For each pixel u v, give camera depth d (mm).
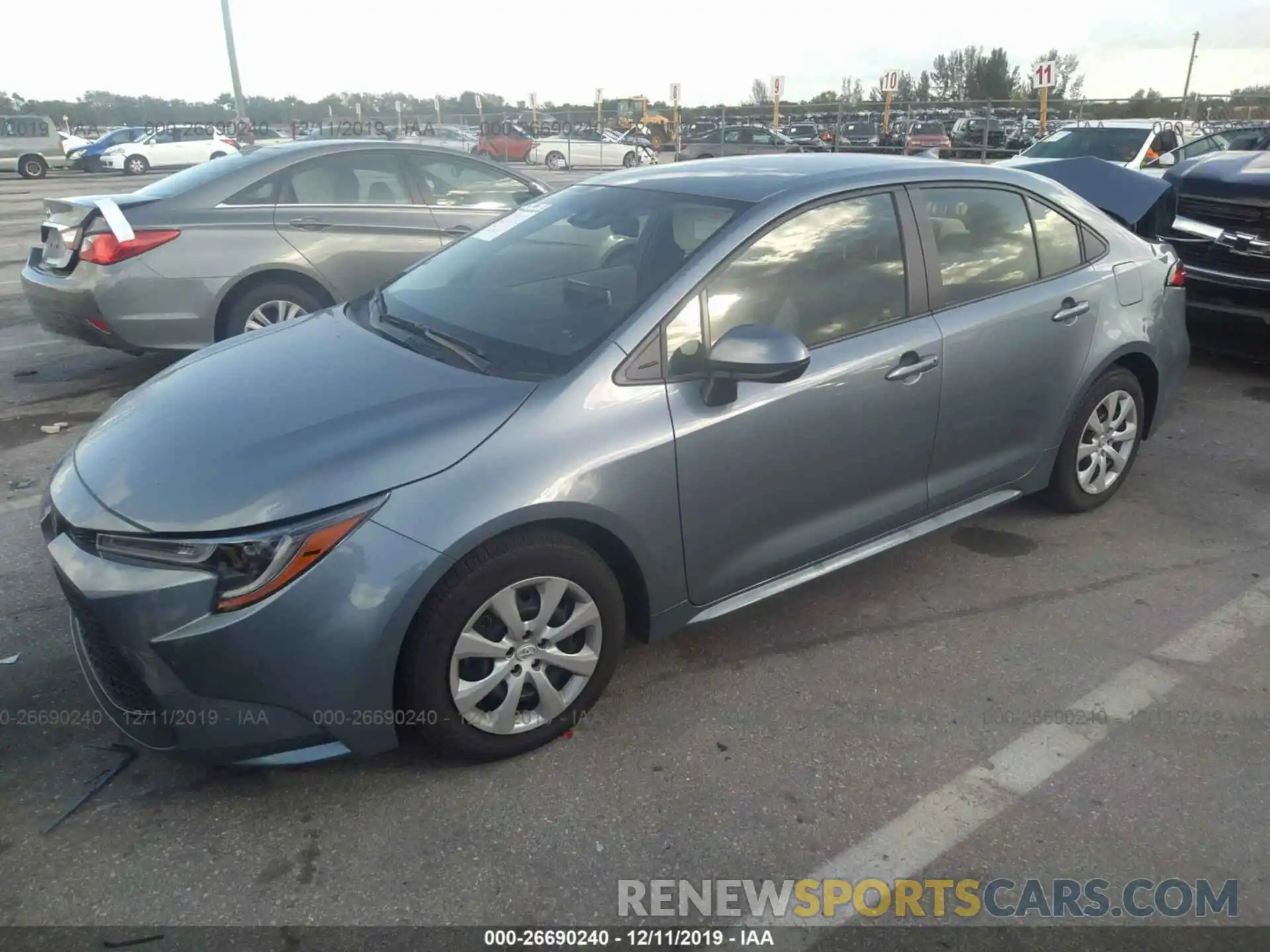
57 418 5816
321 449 2588
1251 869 2479
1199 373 6641
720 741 2949
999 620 3613
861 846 2555
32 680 3223
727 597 3217
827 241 3320
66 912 2340
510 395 2766
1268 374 6605
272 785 2758
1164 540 4223
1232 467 5012
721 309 3064
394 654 2518
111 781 2770
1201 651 3416
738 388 3006
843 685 3229
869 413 3328
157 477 2609
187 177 6316
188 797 2713
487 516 2547
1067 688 3209
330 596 2430
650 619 3029
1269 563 4023
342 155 6520
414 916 2336
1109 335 4109
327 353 3227
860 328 3354
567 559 2742
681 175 3715
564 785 2762
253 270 6125
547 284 3354
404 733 2783
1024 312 3771
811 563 3408
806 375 3162
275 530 2420
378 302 3699
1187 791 2744
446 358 3047
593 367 2834
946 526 3771
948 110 26812
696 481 2953
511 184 7262
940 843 2562
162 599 2404
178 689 2447
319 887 2416
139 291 5828
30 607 3664
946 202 3664
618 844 2557
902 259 3488
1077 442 4188
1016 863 2498
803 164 3656
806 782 2781
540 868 2479
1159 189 5934
